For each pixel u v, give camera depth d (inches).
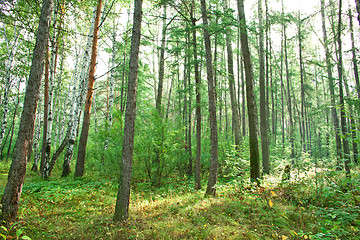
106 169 400.8
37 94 214.5
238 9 378.3
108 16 627.2
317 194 240.8
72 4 454.6
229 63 546.0
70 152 477.1
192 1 362.9
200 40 536.1
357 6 234.2
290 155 567.8
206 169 545.3
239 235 170.9
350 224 168.2
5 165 626.2
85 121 468.1
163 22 559.2
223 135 595.8
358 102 270.7
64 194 309.1
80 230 192.5
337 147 365.1
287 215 199.0
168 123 415.5
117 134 401.4
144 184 379.6
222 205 246.2
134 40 230.1
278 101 1109.7
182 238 172.9
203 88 376.8
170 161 405.4
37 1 380.2
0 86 772.0
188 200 282.5
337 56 465.1
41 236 180.5
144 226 196.2
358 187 197.6
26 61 671.1
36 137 701.9
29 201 273.4
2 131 611.5
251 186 320.8
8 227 185.0
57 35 483.8
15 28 631.2
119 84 837.2
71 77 888.3
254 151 345.7
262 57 440.1
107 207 263.6
